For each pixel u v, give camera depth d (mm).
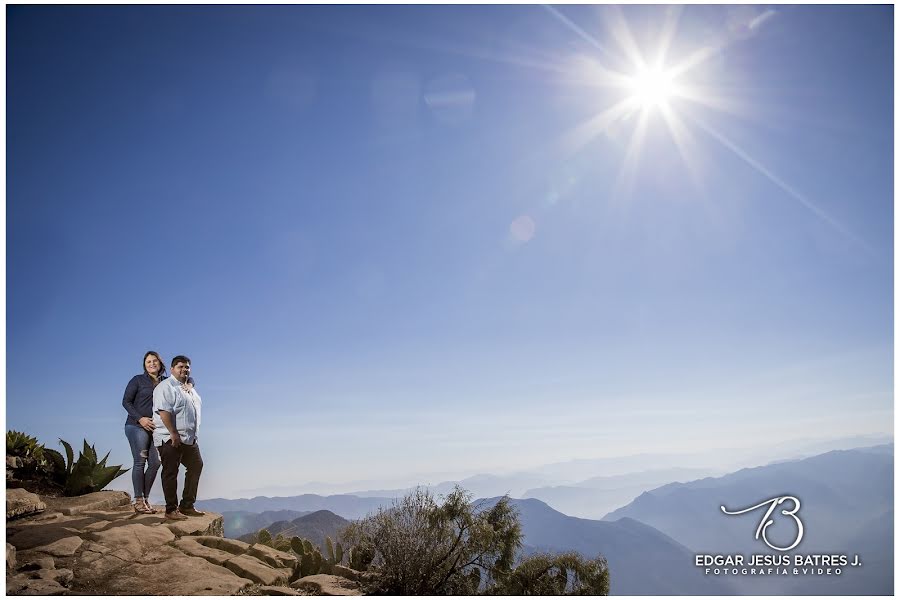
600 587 6410
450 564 6684
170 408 7625
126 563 5750
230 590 5289
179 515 7645
